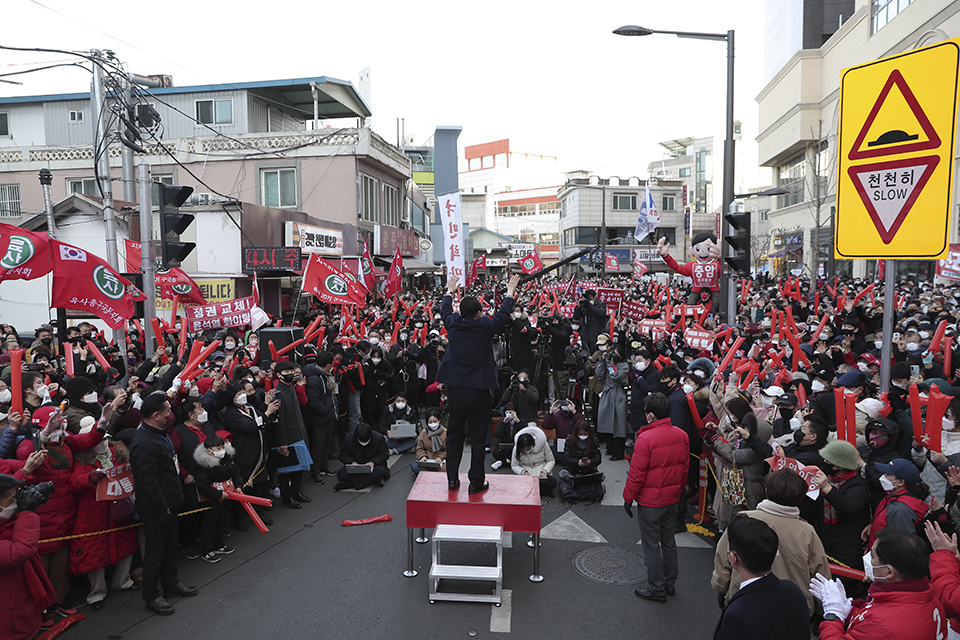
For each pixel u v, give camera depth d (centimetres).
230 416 665
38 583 444
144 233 1002
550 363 1191
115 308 777
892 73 439
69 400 536
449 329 565
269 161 2381
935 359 876
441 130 4197
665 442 536
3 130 2516
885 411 509
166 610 520
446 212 1198
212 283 1543
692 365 761
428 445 898
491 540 541
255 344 959
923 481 498
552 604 543
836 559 483
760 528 302
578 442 797
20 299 1512
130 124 1063
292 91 2525
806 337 1123
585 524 721
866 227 461
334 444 1008
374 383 1032
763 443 549
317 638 489
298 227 1844
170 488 527
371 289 1977
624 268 5234
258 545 660
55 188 2338
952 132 416
